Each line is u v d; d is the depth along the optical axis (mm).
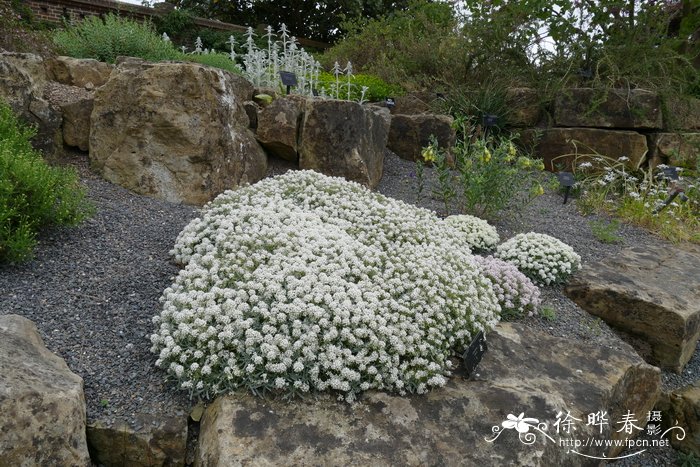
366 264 3678
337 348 2869
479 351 3170
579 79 8828
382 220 4512
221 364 2814
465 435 2701
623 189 7547
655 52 8547
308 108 6223
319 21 15719
